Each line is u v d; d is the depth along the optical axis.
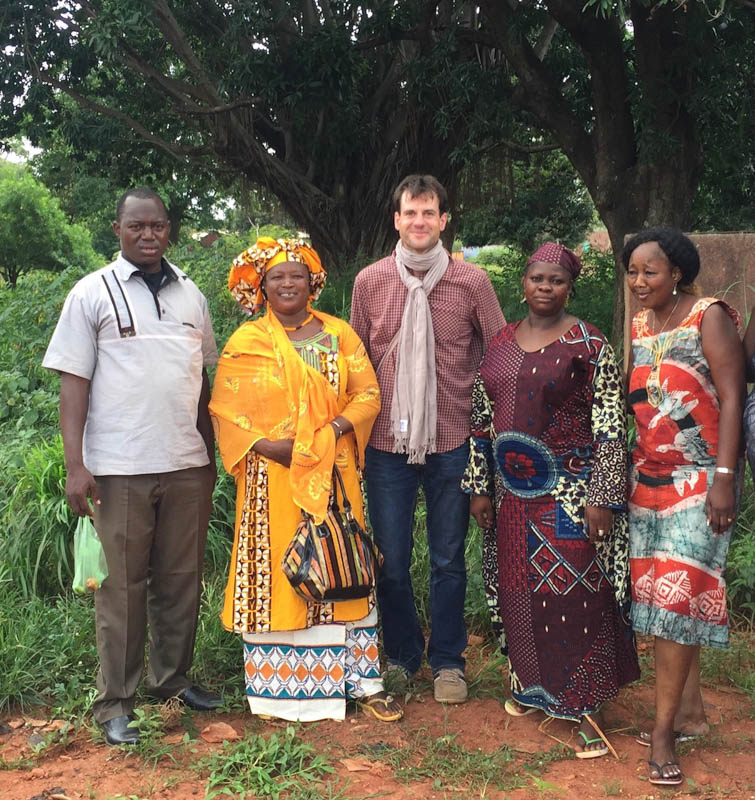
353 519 3.69
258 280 3.77
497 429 3.59
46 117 15.81
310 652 3.73
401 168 14.95
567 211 19.84
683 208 9.12
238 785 3.15
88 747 3.53
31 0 13.37
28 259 28.62
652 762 3.23
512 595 3.60
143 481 3.52
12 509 5.05
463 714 3.80
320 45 11.84
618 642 3.57
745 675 4.06
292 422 3.63
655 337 3.29
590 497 3.39
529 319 3.60
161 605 3.74
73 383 3.43
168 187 21.75
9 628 4.23
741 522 5.11
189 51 13.41
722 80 8.76
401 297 3.84
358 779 3.27
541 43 12.59
